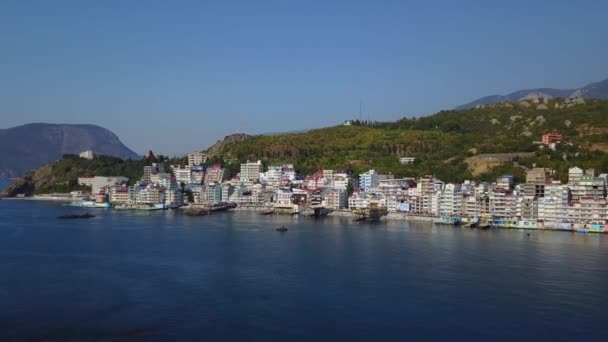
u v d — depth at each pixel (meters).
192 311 192.25
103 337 169.00
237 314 189.38
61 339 167.38
